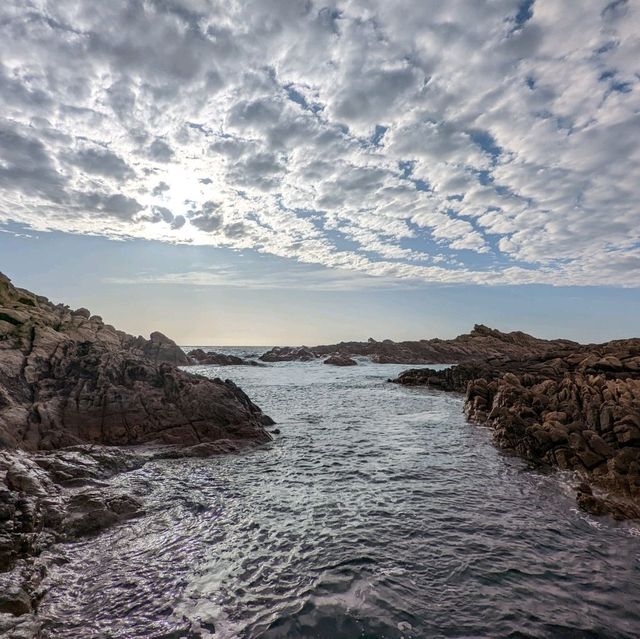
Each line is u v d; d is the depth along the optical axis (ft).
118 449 50.75
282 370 220.02
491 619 22.12
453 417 86.22
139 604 22.97
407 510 36.91
